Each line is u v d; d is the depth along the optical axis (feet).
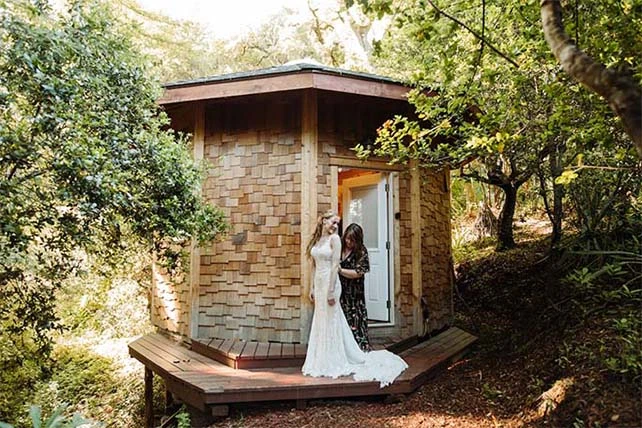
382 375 13.70
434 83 14.60
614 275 14.76
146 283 24.81
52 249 11.25
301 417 12.77
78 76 10.55
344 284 15.53
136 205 11.59
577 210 19.13
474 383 14.16
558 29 6.27
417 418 12.34
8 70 9.66
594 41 10.36
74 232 10.59
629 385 10.17
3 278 10.93
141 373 23.63
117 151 11.22
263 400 13.10
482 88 15.23
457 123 16.93
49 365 18.33
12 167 9.88
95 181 9.97
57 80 9.78
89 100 11.02
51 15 11.02
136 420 19.90
